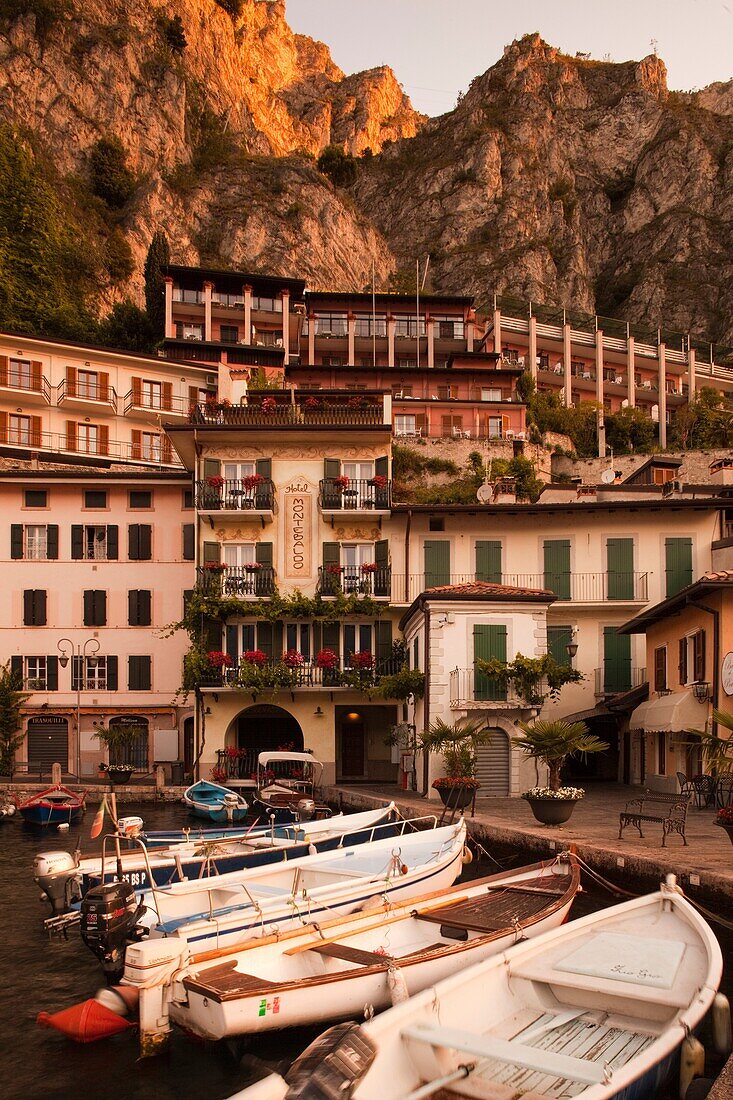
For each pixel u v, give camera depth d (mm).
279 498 39062
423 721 30859
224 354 67562
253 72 187500
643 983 9617
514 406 65375
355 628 38469
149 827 28719
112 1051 11039
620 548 37594
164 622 41375
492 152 164125
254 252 117062
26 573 41500
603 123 179625
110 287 93938
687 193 162750
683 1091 8336
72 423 54688
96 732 40562
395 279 138500
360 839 21672
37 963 14516
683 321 142625
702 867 14539
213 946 12734
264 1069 10414
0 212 75750
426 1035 8156
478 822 21453
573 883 14445
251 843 19625
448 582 38031
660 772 30188
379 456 39156
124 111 118688
